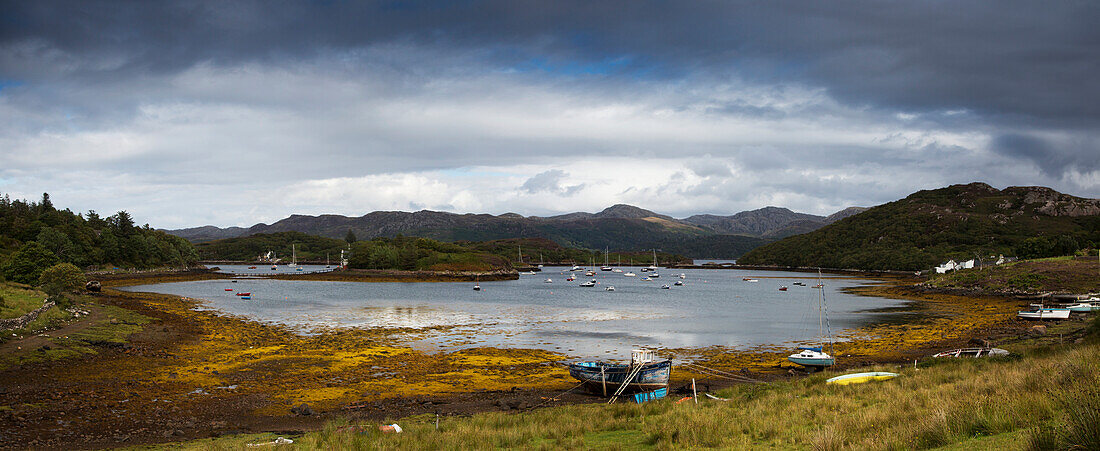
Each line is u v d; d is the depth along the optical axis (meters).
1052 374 19.31
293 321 73.12
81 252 162.25
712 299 116.31
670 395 34.66
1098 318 50.47
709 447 16.70
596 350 52.78
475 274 187.88
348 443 21.02
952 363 35.91
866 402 21.84
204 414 31.00
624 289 155.00
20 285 82.56
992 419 13.09
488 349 52.78
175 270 188.38
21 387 34.38
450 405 33.56
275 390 36.69
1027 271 115.62
